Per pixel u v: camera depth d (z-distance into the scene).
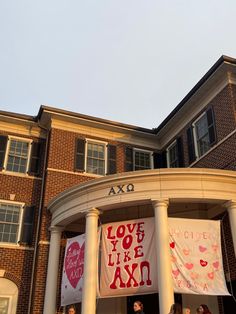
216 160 17.19
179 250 13.09
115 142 21.62
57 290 16.88
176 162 20.88
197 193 13.70
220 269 13.08
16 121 20.30
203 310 11.09
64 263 15.47
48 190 18.52
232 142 16.31
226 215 15.85
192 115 19.91
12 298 16.62
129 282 13.32
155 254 13.32
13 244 17.58
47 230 17.58
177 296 16.02
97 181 14.86
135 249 13.73
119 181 14.52
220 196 13.72
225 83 17.64
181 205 16.44
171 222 13.54
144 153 22.33
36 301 16.05
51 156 19.39
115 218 17.50
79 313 17.06
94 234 14.30
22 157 19.92
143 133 22.14
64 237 17.94
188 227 13.52
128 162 21.33
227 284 15.23
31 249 17.72
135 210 17.03
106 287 13.61
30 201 18.86
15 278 16.92
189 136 19.75
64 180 19.12
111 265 13.85
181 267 12.82
